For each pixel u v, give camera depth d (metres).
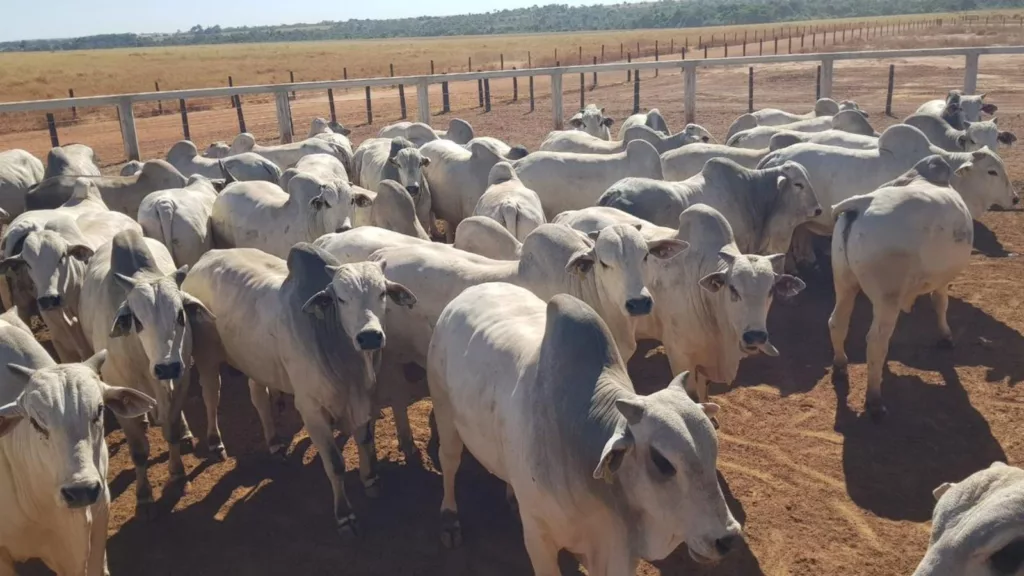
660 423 3.89
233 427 8.29
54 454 4.73
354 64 59.56
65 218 9.02
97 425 4.87
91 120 31.64
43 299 8.04
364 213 10.97
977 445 7.14
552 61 55.88
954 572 3.02
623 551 4.34
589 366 4.58
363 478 6.92
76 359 8.90
